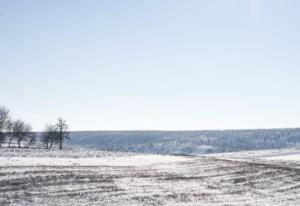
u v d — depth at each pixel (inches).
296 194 1125.7
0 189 987.3
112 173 1435.8
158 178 1369.3
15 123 4677.7
